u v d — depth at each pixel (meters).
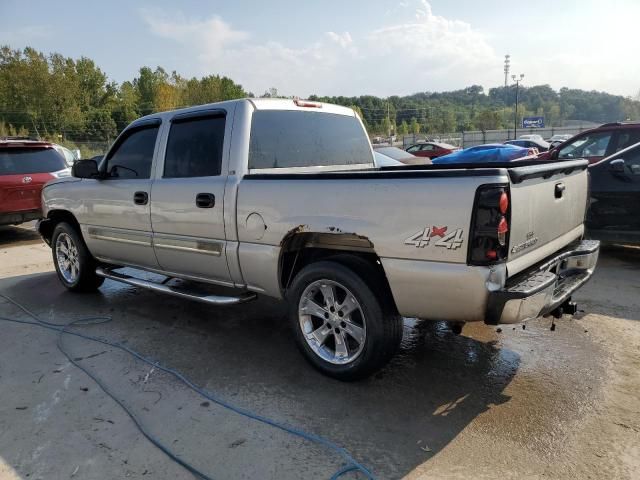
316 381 3.49
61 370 3.75
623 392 3.21
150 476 2.53
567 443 2.71
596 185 6.41
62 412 3.16
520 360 3.72
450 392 3.29
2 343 4.32
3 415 3.14
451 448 2.69
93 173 4.91
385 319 3.21
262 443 2.78
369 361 3.26
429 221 2.86
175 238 4.28
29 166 9.34
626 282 5.56
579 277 3.61
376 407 3.13
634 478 2.43
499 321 2.81
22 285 6.27
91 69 84.81
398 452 2.67
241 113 3.89
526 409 3.05
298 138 4.31
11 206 8.96
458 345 4.03
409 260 2.96
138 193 4.54
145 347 4.16
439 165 4.75
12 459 2.70
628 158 6.28
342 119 4.86
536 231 3.11
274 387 3.42
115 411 3.15
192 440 2.82
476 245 2.73
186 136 4.24
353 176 3.15
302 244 3.65
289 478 2.49
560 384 3.35
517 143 29.33
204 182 3.98
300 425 2.95
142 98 90.31
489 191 2.69
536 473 2.48
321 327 3.56
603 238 6.47
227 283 4.09
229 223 3.81
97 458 2.69
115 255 5.11
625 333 4.14
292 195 3.43
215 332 4.47
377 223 3.05
